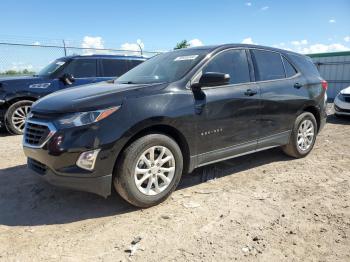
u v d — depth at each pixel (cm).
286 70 514
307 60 573
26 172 479
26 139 353
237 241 293
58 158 317
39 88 785
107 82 461
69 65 829
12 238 303
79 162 316
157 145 352
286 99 490
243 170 485
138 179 347
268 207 359
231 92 416
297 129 521
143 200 349
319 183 432
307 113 538
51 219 340
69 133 316
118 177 335
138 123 334
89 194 397
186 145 379
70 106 326
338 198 384
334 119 1014
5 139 726
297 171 481
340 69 1802
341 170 486
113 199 384
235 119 421
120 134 325
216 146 407
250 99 436
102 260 269
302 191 405
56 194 399
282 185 425
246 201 375
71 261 268
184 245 288
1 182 440
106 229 317
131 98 341
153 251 279
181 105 367
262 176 459
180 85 378
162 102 355
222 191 405
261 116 455
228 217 337
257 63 470
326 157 557
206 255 273
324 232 308
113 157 326
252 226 318
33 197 392
